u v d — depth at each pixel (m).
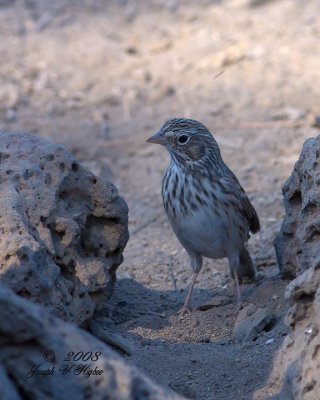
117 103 20.80
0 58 23.03
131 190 17.09
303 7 24.55
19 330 6.80
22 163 10.29
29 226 9.90
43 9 25.62
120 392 6.86
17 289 9.50
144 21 24.72
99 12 25.47
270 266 13.41
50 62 22.83
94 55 23.05
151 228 15.56
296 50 22.30
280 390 8.26
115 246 10.82
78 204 10.59
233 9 24.77
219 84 21.23
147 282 13.28
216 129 19.20
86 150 18.77
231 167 17.59
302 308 8.34
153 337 10.73
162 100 20.75
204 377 9.20
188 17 24.61
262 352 9.66
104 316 11.20
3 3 26.03
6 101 20.97
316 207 10.36
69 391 6.86
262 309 10.75
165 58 22.59
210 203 11.73
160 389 7.05
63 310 9.80
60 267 10.17
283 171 17.30
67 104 20.81
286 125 19.19
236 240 12.02
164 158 18.36
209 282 13.22
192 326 11.09
